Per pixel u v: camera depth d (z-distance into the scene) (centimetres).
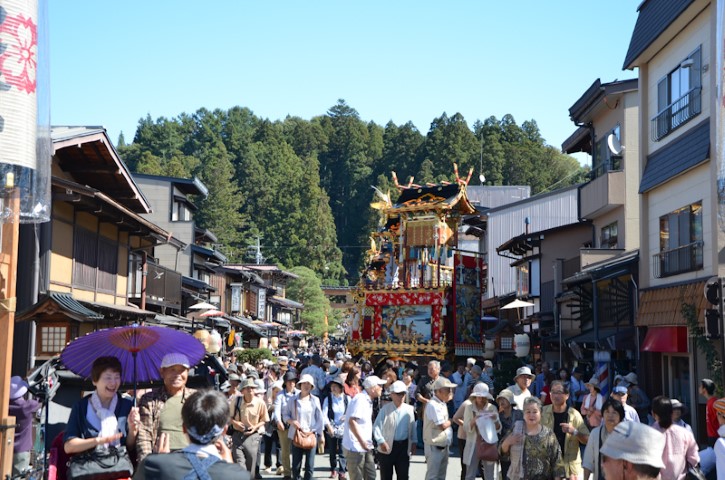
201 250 4372
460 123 13700
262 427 1259
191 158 13488
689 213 1866
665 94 2072
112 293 2384
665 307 1881
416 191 3606
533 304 3222
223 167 11388
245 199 12812
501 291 4238
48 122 825
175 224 4306
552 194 4269
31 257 1797
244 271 5206
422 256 3484
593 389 1223
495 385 2456
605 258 2548
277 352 3859
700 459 764
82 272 2114
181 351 801
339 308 9712
